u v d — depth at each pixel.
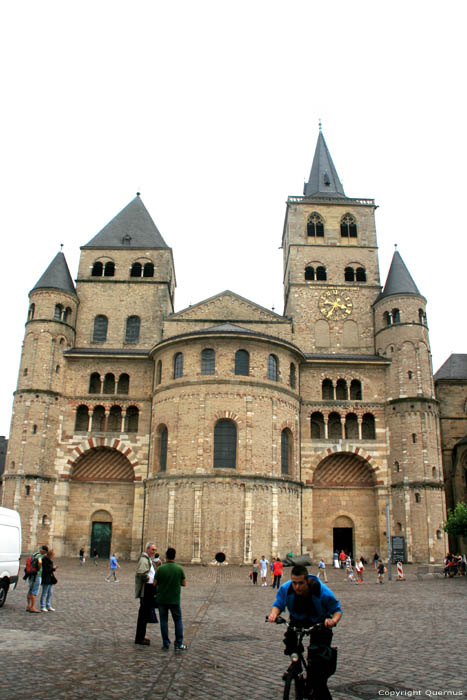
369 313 68.19
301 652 9.49
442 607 25.73
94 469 59.94
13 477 56.00
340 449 59.59
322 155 80.75
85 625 19.06
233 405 52.41
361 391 62.03
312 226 72.94
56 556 56.34
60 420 59.88
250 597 29.98
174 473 51.59
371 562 57.91
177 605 15.45
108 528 58.56
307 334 67.31
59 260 65.69
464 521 47.56
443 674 12.63
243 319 63.94
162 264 69.81
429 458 57.59
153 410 57.25
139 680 11.89
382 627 19.77
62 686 11.28
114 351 62.00
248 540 48.84
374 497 59.72
